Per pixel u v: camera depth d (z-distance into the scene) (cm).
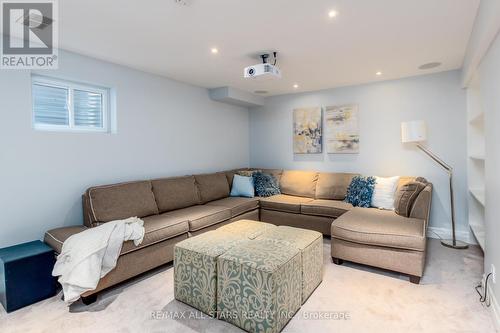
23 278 211
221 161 481
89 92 312
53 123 284
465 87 339
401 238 247
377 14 210
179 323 193
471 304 209
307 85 429
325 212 365
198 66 334
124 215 290
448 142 359
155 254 265
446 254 306
